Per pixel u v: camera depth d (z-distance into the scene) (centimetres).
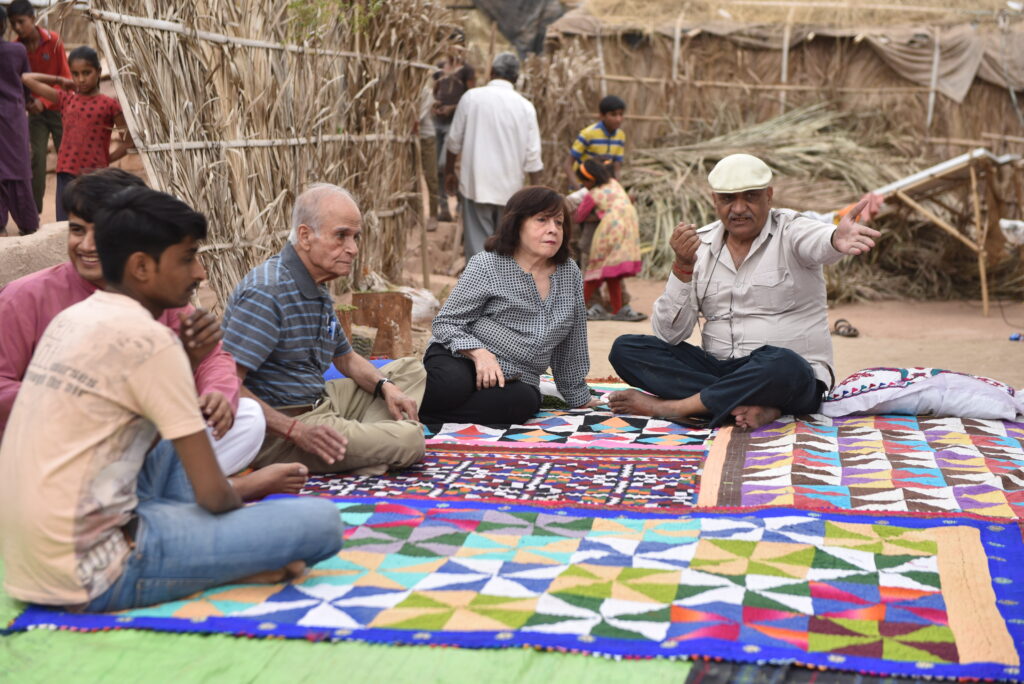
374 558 306
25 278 343
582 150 943
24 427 259
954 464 398
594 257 856
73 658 246
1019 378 645
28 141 587
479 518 340
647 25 1321
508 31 1380
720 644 249
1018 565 301
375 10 786
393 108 838
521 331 478
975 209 922
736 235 479
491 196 859
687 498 365
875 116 1293
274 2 659
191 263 266
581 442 444
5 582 269
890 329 847
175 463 286
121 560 265
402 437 397
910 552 309
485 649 250
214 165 596
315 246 392
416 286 903
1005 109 1286
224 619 262
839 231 448
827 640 254
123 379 254
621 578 291
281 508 277
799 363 454
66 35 980
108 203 259
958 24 1284
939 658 245
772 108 1323
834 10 1309
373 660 245
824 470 391
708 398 462
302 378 407
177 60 569
